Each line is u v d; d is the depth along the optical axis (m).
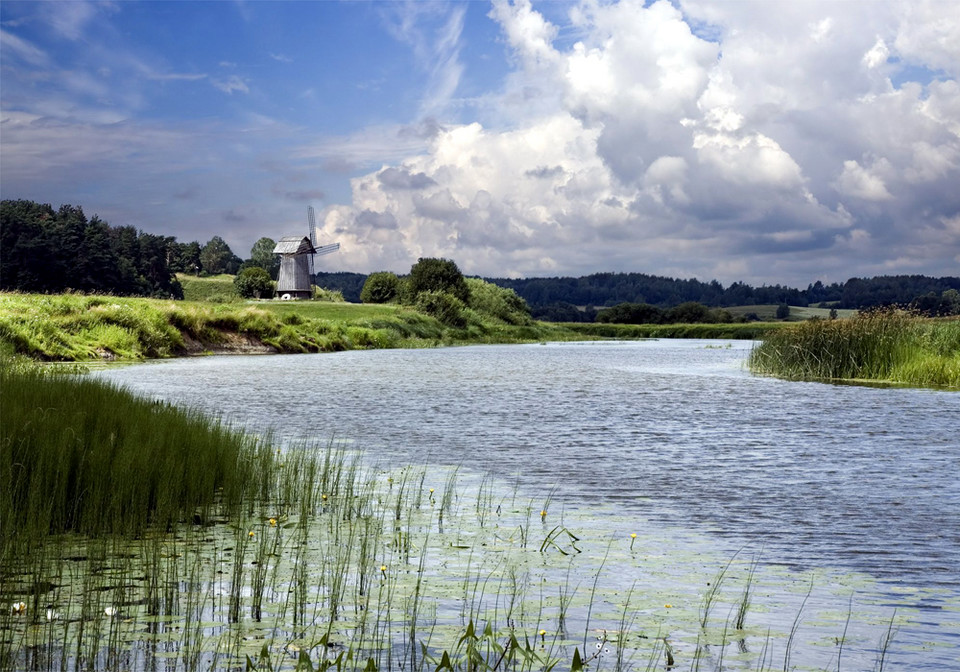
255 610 5.55
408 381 29.89
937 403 21.73
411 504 9.42
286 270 117.50
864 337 32.12
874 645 4.95
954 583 6.34
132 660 4.59
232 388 25.97
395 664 4.57
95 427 9.71
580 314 187.62
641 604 5.75
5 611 5.37
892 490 10.27
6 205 167.38
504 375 33.69
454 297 97.31
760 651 4.84
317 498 9.55
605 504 9.47
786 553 7.25
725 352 60.44
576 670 4.39
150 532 7.69
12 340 34.75
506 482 10.81
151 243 165.50
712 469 11.82
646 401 22.50
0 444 8.10
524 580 6.36
